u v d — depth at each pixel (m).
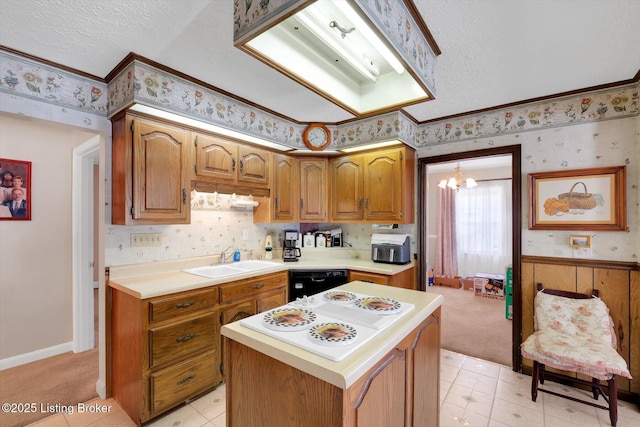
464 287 5.53
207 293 2.19
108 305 2.17
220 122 2.31
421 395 1.50
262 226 3.35
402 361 1.30
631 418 1.98
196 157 2.37
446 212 5.99
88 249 2.94
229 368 1.29
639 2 1.38
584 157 2.33
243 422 1.24
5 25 1.51
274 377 1.12
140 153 2.03
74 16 1.45
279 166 3.11
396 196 2.95
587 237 2.31
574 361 1.89
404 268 2.91
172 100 2.00
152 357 1.89
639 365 2.13
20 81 1.78
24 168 2.68
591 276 2.30
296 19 1.17
